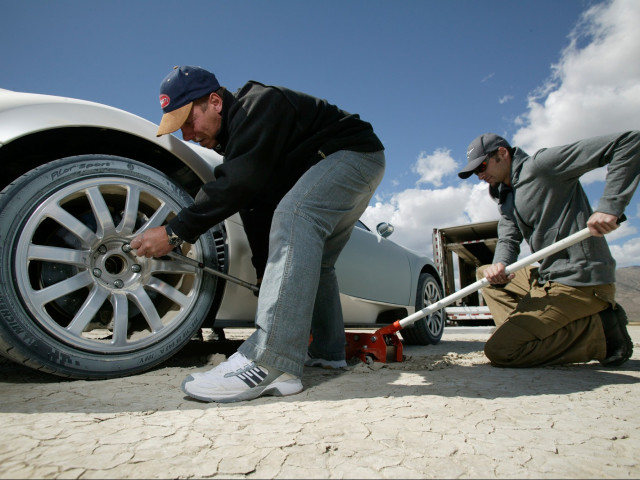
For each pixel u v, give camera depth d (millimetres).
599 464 792
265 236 1877
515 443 896
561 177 1963
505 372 1840
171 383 1445
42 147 1530
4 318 1271
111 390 1325
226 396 1212
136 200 1594
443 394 1349
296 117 1462
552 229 2049
